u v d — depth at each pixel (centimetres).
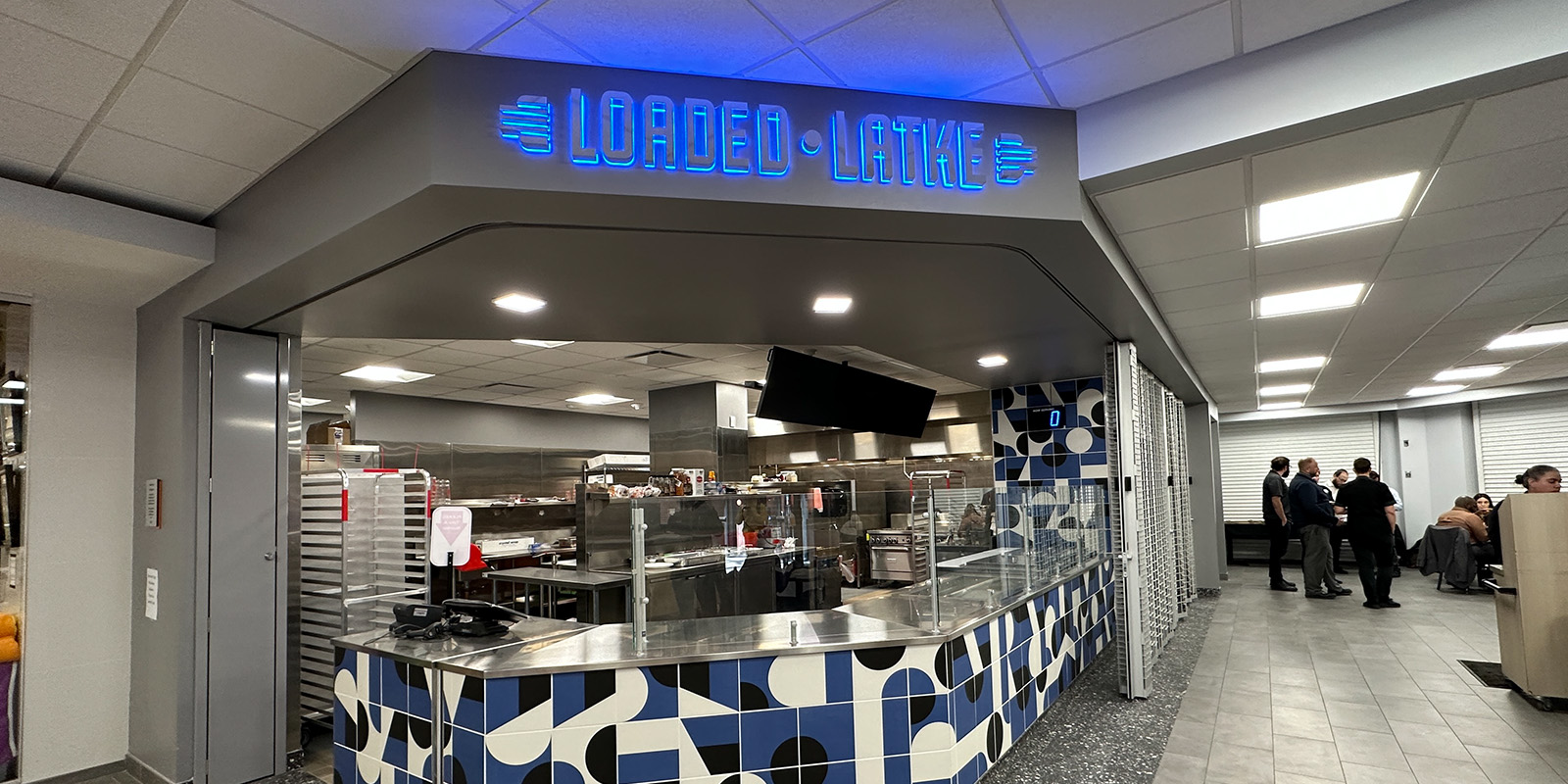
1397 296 506
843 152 268
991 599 397
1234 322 570
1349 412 1302
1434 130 259
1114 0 222
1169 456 788
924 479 1038
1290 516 962
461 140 240
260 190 324
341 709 345
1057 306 430
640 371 834
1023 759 387
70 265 359
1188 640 679
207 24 215
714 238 296
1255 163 281
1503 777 361
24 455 398
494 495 1073
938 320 463
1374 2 230
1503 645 511
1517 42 219
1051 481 732
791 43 240
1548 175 303
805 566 393
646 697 295
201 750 383
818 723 309
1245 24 238
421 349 694
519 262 319
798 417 675
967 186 276
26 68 232
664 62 250
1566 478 1060
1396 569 982
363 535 455
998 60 254
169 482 398
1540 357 783
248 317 394
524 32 230
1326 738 415
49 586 398
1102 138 285
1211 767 374
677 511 347
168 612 390
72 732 400
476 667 287
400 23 221
